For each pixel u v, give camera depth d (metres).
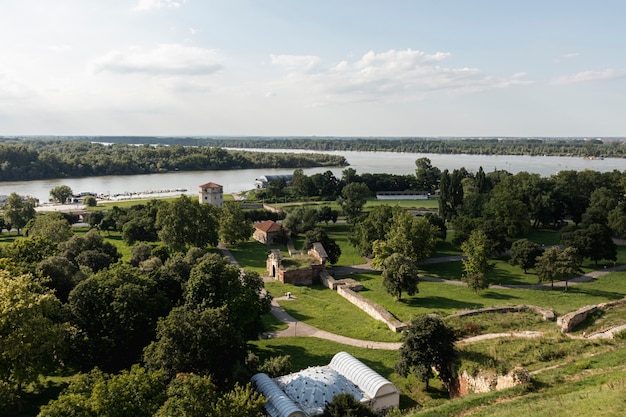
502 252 114.31
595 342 47.31
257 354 59.78
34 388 49.62
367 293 89.06
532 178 156.25
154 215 138.75
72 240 90.31
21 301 44.03
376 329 68.75
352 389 45.41
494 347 50.41
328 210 153.00
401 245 100.00
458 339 56.41
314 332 68.19
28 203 146.62
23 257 71.81
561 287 90.31
